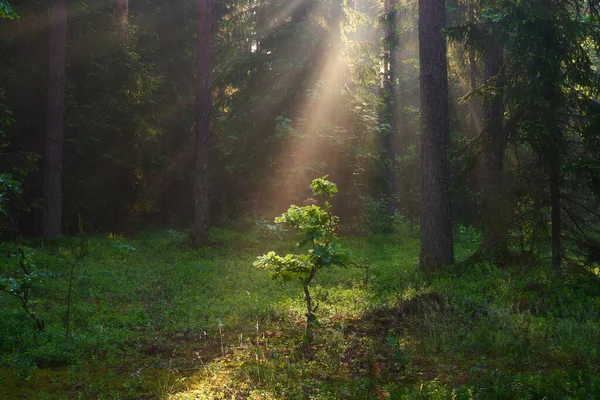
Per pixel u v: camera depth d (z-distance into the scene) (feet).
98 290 34.83
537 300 27.40
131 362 21.42
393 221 77.71
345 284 36.99
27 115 58.85
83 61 62.44
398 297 29.12
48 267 41.29
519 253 37.45
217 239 58.34
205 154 57.52
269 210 66.13
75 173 60.90
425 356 20.89
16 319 26.45
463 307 25.63
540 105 32.86
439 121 40.34
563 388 16.24
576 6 35.88
